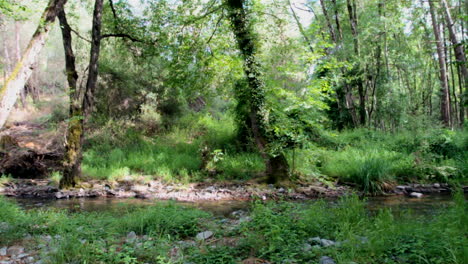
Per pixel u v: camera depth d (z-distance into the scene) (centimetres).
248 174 1073
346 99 1636
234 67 973
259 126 966
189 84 1105
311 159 989
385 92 1591
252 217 513
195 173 1100
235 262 348
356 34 1445
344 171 991
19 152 1220
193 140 1541
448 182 974
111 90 1633
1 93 616
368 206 732
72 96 988
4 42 2638
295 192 894
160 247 392
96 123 1598
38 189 972
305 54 925
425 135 1198
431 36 2058
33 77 2997
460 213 459
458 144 1159
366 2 1471
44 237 450
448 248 336
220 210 728
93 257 363
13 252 399
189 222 503
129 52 1375
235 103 1284
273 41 1008
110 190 959
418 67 1927
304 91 951
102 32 1168
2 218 504
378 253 353
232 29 978
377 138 1347
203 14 1084
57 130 1634
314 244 405
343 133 1420
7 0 635
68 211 713
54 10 697
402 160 1071
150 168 1171
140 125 1641
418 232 397
